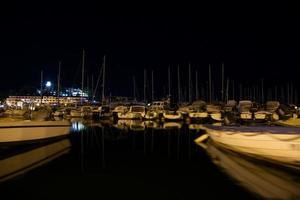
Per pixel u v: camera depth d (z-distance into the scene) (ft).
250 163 50.16
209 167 47.75
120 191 35.63
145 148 68.23
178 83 230.07
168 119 162.91
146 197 33.55
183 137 89.15
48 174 43.78
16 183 39.17
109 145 73.41
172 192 35.29
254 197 33.40
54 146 71.00
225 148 61.46
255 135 49.93
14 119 71.87
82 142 79.00
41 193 35.04
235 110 165.58
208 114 157.38
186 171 45.27
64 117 189.47
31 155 58.90
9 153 60.80
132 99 279.08
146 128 120.47
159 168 47.55
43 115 80.89
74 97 307.78
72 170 46.21
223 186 37.52
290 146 45.75
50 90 324.19
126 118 174.19
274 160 48.70
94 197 33.76
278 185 37.81
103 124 144.25
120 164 50.60
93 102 229.86
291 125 67.67
